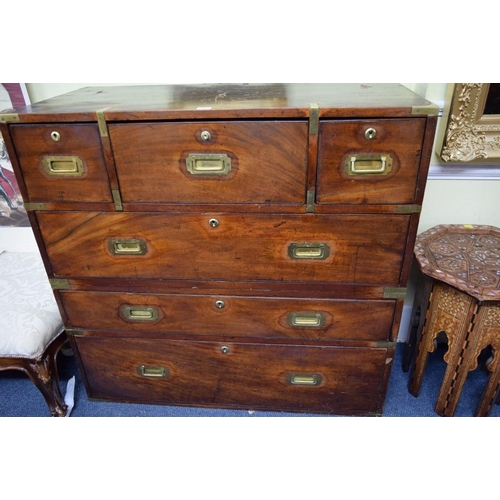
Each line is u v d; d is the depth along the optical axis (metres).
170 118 0.91
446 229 1.38
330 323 1.15
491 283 1.10
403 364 1.51
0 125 0.96
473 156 1.29
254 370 1.26
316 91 1.12
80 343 1.28
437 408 1.32
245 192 0.98
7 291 1.36
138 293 1.16
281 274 1.08
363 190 0.95
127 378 1.33
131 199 1.02
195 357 1.26
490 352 1.51
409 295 1.59
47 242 1.11
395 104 0.89
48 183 1.02
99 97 1.14
